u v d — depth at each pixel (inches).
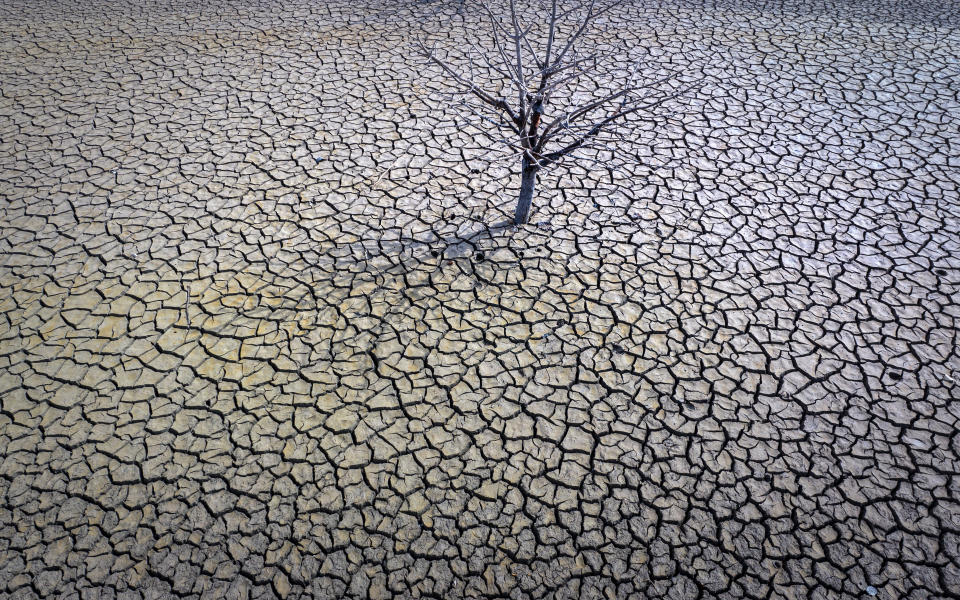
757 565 109.7
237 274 167.0
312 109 236.7
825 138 214.7
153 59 275.1
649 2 320.2
